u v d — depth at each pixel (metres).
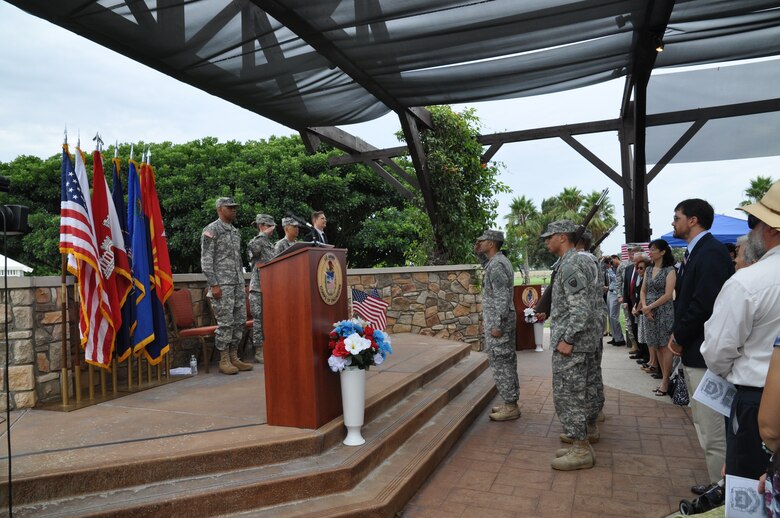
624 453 4.55
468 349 8.13
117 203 5.23
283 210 15.23
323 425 3.90
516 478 4.09
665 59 7.61
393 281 9.45
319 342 3.88
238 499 3.15
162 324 5.49
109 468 3.12
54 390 4.75
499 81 7.20
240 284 6.14
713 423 3.47
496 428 5.39
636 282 8.27
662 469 4.18
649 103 9.48
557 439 4.98
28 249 16.17
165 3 4.48
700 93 9.19
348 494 3.44
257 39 5.42
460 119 10.06
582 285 4.08
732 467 2.44
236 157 16.72
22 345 4.48
